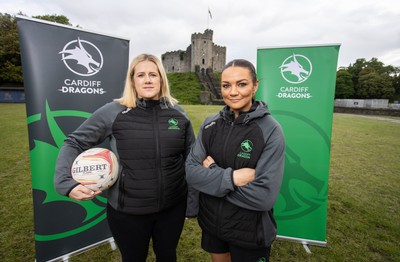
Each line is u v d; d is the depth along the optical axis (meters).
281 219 3.06
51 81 2.26
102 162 1.67
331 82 2.65
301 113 2.77
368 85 49.31
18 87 32.22
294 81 2.73
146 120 1.72
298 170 2.89
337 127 13.75
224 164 1.61
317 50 2.63
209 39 51.25
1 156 6.39
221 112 1.73
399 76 55.38
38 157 2.31
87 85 2.45
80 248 2.72
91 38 2.42
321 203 2.89
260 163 1.46
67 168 1.56
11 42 32.16
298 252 2.89
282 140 1.50
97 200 2.78
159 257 1.95
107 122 1.72
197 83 46.44
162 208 1.74
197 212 1.98
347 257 2.83
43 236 2.45
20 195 4.19
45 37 2.18
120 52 2.62
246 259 1.61
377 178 5.54
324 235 2.95
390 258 2.83
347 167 6.34
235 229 1.57
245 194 1.45
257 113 1.55
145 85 1.70
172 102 1.92
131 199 1.67
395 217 3.79
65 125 2.38
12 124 11.11
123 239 1.75
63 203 2.53
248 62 1.58
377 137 10.68
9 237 3.03
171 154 1.75
